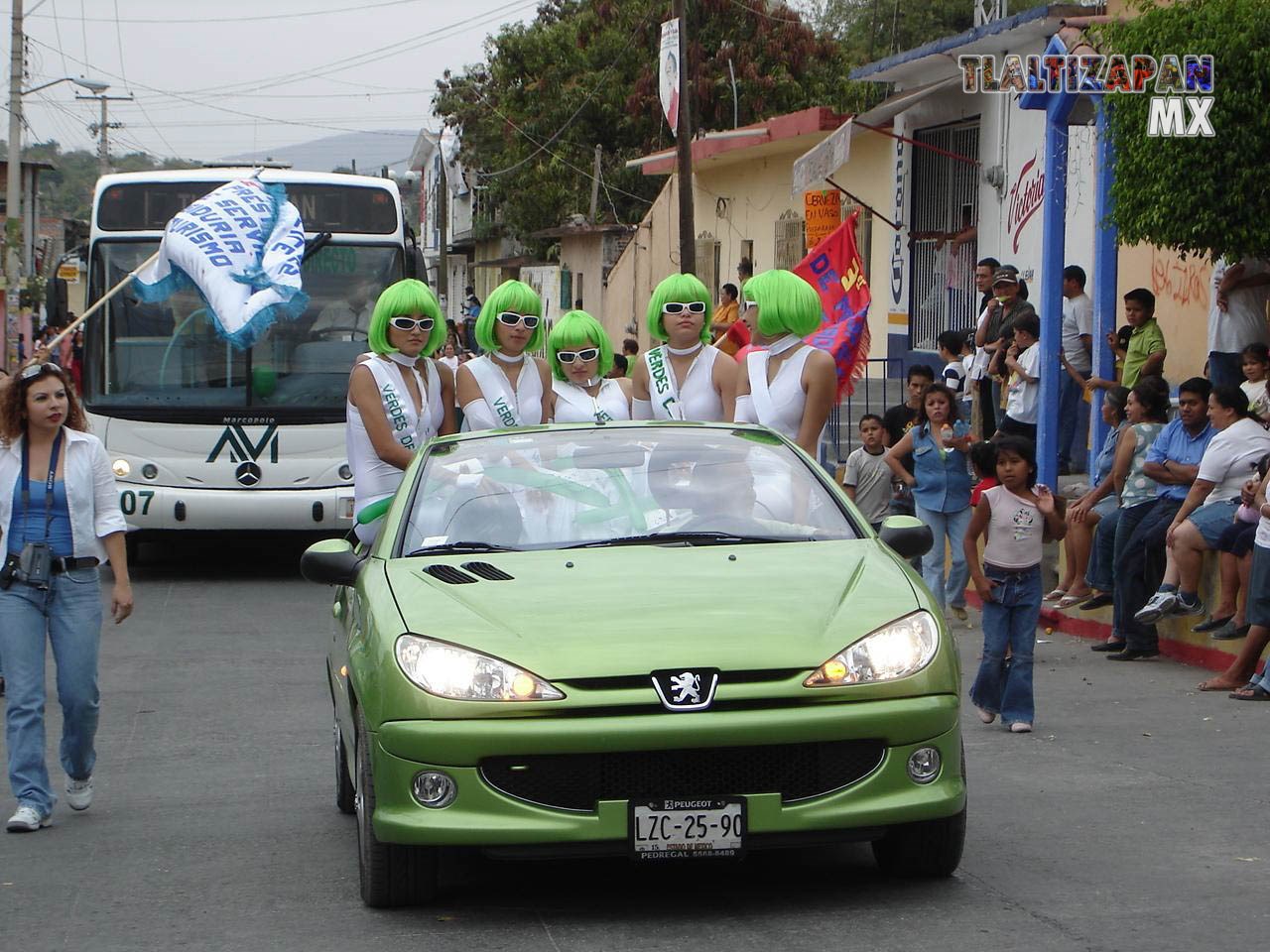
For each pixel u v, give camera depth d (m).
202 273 11.88
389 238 15.71
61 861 6.39
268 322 11.86
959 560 12.27
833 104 35.72
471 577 5.70
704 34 36.62
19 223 34.84
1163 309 15.99
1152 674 10.27
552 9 45.31
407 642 5.27
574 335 8.73
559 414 8.82
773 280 8.08
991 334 16.12
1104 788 7.16
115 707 9.80
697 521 6.22
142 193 15.41
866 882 5.69
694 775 5.07
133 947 5.23
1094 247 15.16
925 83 21.31
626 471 6.53
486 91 48.09
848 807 5.10
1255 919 5.17
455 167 63.97
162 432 15.27
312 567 6.27
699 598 5.41
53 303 15.31
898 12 43.09
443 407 8.87
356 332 15.59
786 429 8.17
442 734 5.03
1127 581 10.90
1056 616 12.33
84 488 7.05
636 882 5.78
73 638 7.04
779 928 5.16
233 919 5.50
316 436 15.41
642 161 31.80
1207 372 13.76
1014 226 19.03
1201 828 6.41
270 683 10.55
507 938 5.15
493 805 5.04
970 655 11.41
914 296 22.22
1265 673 9.26
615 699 4.98
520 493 6.38
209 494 15.25
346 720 6.14
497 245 54.38
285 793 7.54
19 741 6.93
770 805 5.05
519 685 5.03
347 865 6.20
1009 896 5.47
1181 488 10.68
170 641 12.30
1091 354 15.55
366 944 5.14
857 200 21.81
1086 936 5.01
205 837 6.72
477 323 8.77
